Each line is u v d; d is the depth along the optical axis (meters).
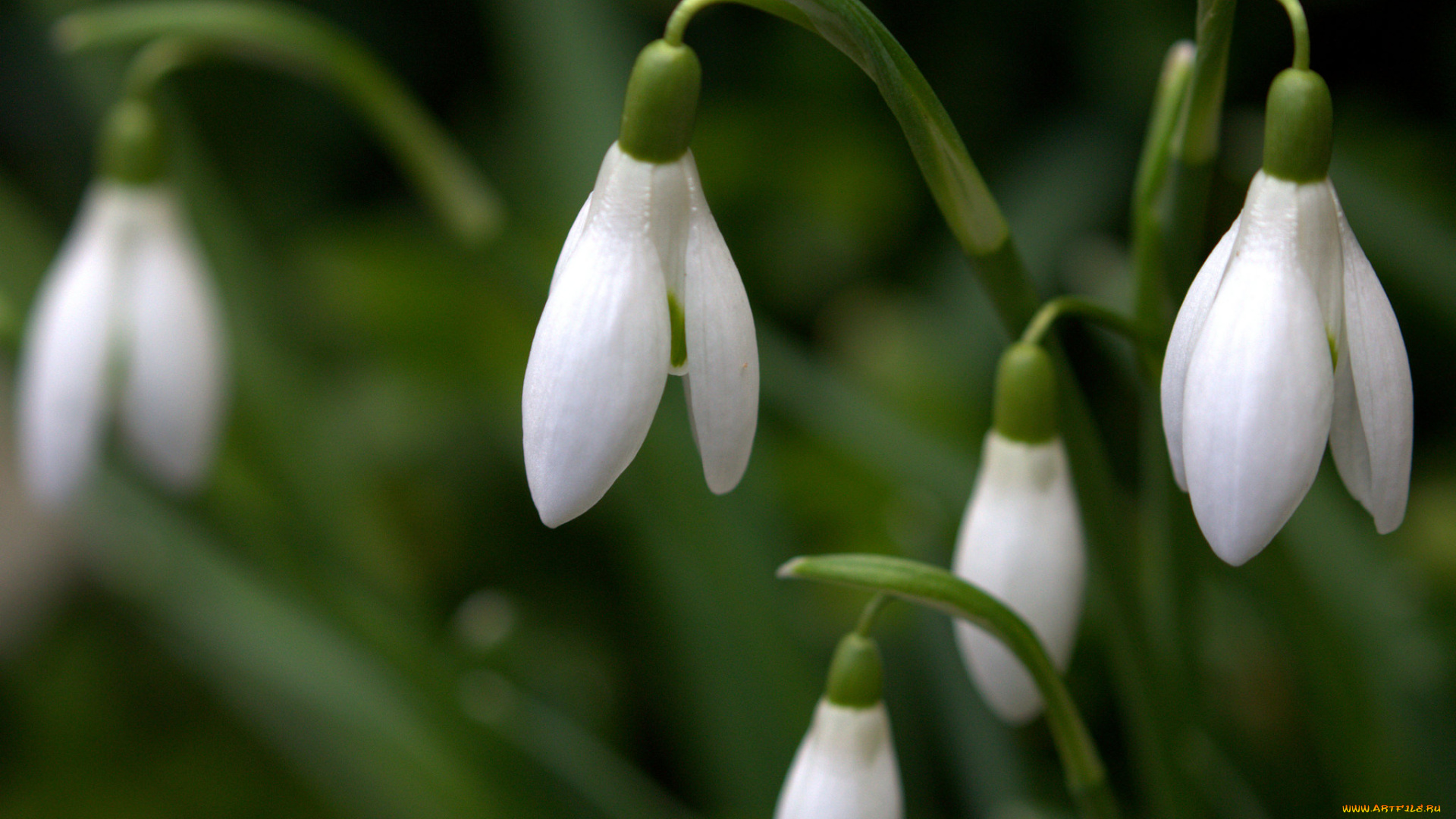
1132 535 0.50
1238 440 0.28
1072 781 0.32
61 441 0.38
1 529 0.65
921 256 0.63
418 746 0.42
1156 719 0.33
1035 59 0.63
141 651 0.61
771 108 0.64
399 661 0.43
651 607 0.53
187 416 0.39
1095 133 0.59
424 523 0.58
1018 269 0.31
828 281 0.63
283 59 0.39
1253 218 0.29
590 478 0.29
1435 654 0.41
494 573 0.58
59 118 0.75
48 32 0.72
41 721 0.59
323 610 0.46
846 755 0.31
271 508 0.49
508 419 0.56
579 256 0.29
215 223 0.54
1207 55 0.30
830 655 0.46
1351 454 0.29
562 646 0.55
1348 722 0.40
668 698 0.54
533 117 0.59
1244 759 0.45
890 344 0.56
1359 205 0.49
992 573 0.32
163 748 0.57
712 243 0.29
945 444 0.48
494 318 0.57
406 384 0.58
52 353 0.38
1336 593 0.41
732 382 0.29
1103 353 0.57
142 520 0.47
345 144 0.73
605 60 0.56
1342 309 0.29
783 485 0.52
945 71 0.63
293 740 0.46
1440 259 0.48
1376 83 0.59
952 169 0.30
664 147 0.29
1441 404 0.52
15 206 0.53
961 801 0.45
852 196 0.62
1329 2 0.57
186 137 0.54
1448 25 0.56
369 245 0.60
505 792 0.41
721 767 0.44
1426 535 0.48
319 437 0.52
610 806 0.41
